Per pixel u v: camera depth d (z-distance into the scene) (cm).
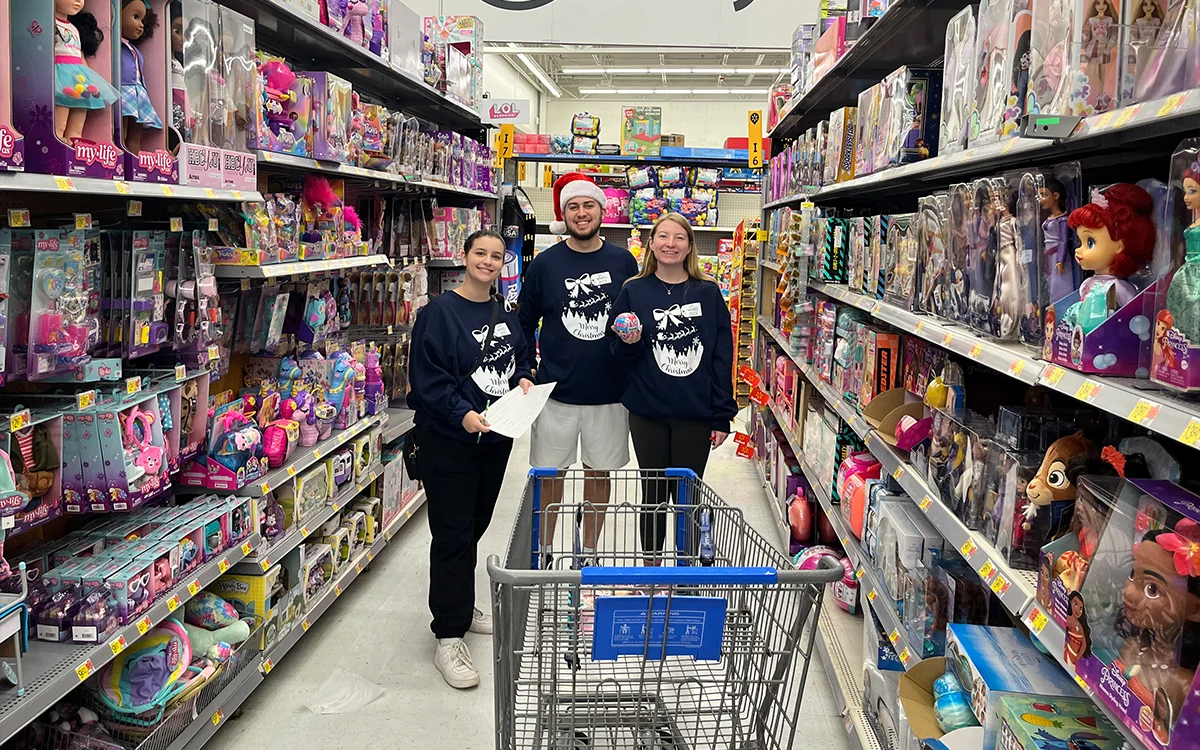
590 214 348
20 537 229
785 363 498
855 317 329
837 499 332
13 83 169
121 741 213
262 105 270
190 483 264
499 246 298
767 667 197
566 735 183
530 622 207
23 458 193
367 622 346
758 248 649
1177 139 157
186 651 227
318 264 307
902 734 201
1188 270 110
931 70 242
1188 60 119
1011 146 157
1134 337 126
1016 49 158
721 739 189
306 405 312
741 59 1538
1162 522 111
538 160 664
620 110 2083
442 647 306
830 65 368
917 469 226
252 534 266
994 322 174
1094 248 132
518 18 579
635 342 327
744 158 664
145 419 216
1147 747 107
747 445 587
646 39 574
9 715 163
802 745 262
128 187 188
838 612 327
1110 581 122
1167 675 106
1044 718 145
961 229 198
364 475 370
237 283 289
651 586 159
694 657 169
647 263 348
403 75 398
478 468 304
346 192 426
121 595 202
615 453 367
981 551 170
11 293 182
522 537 221
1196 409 103
